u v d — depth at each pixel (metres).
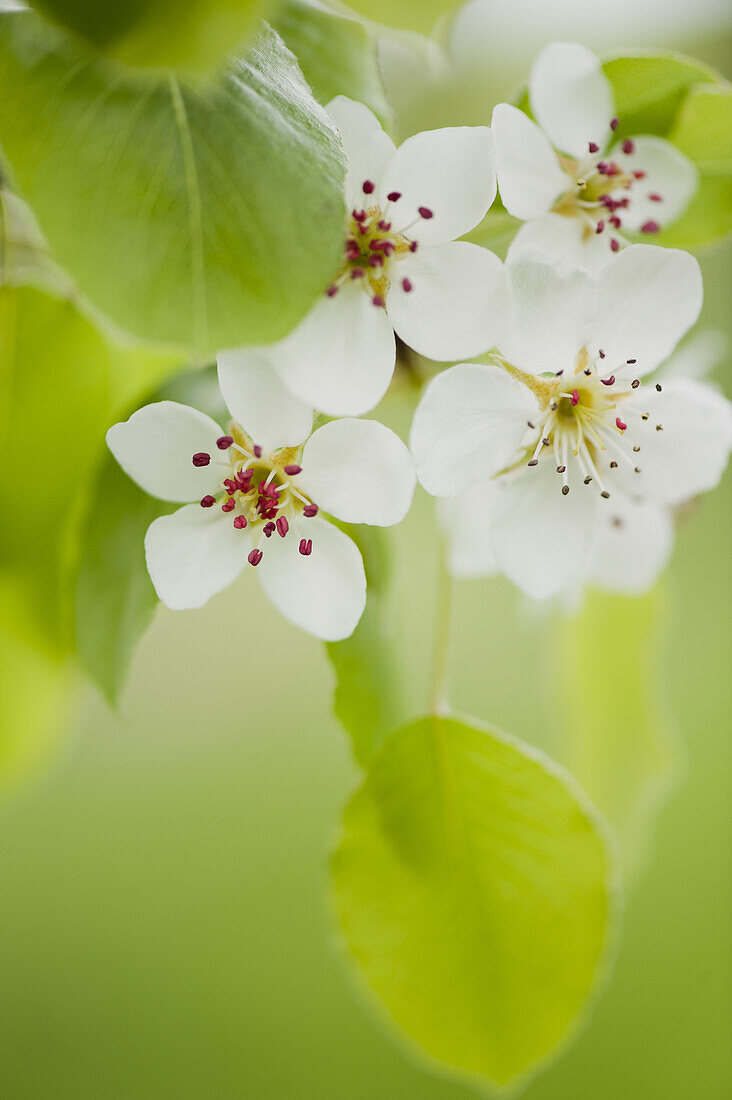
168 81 0.32
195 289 0.32
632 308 0.34
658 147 0.35
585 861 0.35
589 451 0.35
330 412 0.34
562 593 0.40
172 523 0.34
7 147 0.32
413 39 0.35
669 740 0.42
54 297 0.36
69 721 0.40
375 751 0.35
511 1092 0.35
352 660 0.35
